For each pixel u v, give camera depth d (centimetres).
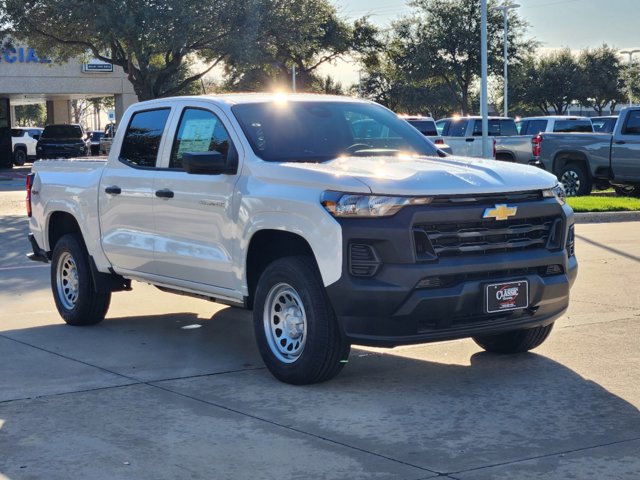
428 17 5653
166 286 780
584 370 670
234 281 688
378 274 587
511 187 619
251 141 689
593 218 1700
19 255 1362
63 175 891
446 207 595
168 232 750
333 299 599
